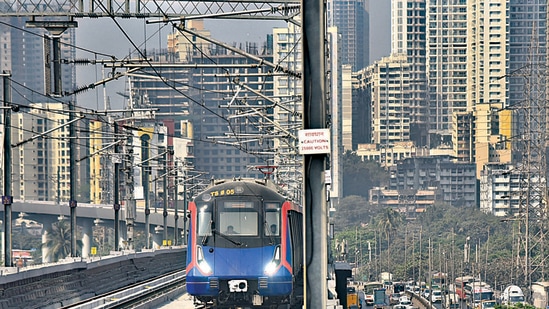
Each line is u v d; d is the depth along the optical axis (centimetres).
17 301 7956
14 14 6000
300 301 8300
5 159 8925
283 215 7325
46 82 6334
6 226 8869
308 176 3862
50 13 6006
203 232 7281
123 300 7856
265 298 7300
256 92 9488
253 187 7356
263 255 7219
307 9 3841
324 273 3856
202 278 7212
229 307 7444
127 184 13800
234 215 7288
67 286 9825
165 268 16712
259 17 6500
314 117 3847
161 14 6169
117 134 12331
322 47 3834
